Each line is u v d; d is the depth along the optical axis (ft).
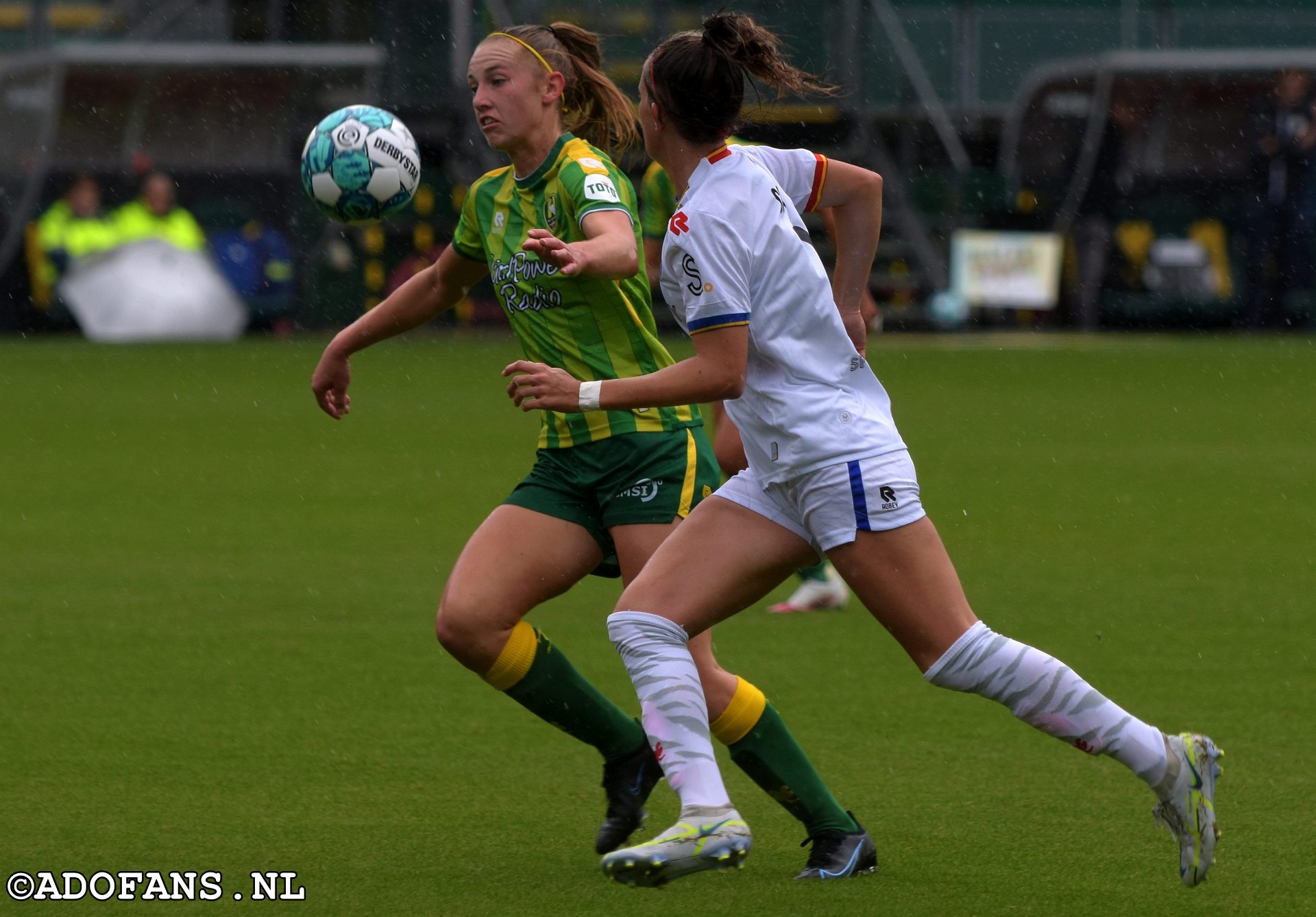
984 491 125.29
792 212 44.34
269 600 86.28
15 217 275.59
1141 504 119.03
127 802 53.62
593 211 48.21
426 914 44.16
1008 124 294.46
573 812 53.16
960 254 291.79
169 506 116.98
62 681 69.46
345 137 57.62
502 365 233.96
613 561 52.11
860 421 43.01
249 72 273.13
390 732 62.13
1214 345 269.44
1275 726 63.00
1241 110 289.94
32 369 222.48
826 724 63.52
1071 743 43.29
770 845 50.39
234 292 278.46
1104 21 296.92
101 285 274.77
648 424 49.85
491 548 49.73
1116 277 298.15
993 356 250.57
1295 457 144.05
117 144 276.21
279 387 200.44
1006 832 51.13
